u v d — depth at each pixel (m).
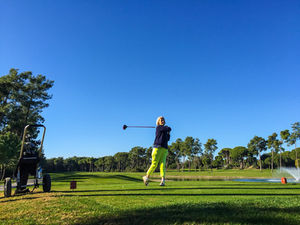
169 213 3.56
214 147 116.25
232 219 3.14
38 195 6.39
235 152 130.75
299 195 5.55
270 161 112.25
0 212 4.44
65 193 6.63
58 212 4.16
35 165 7.59
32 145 7.57
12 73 41.56
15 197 6.43
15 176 7.33
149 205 4.27
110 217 3.59
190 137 114.88
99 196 5.71
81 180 23.38
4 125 42.22
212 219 3.17
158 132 7.85
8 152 37.59
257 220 3.10
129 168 140.50
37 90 43.47
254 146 107.44
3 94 40.31
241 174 71.81
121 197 5.41
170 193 5.93
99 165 156.62
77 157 161.00
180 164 140.12
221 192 6.09
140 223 3.23
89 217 3.71
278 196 5.34
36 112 43.62
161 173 8.07
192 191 6.33
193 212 3.54
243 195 5.56
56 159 136.62
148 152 145.50
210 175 72.38
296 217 3.21
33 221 3.74
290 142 77.88
